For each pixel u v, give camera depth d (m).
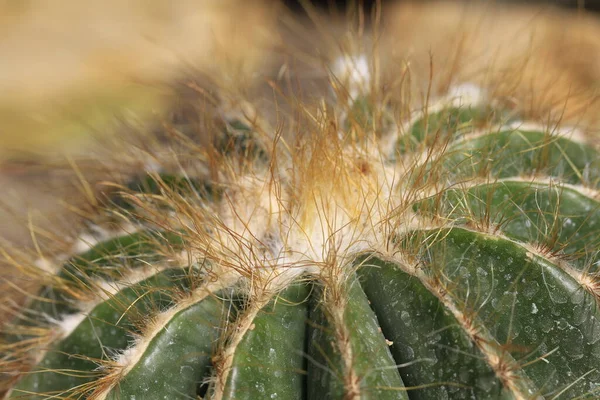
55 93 0.51
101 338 0.30
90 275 0.31
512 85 0.37
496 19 0.62
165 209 0.32
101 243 0.31
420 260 0.28
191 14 0.62
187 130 0.37
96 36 0.58
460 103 0.32
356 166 0.30
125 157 0.34
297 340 0.28
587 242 0.29
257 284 0.28
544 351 0.27
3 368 0.31
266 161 0.32
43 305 0.32
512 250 0.27
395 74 0.36
